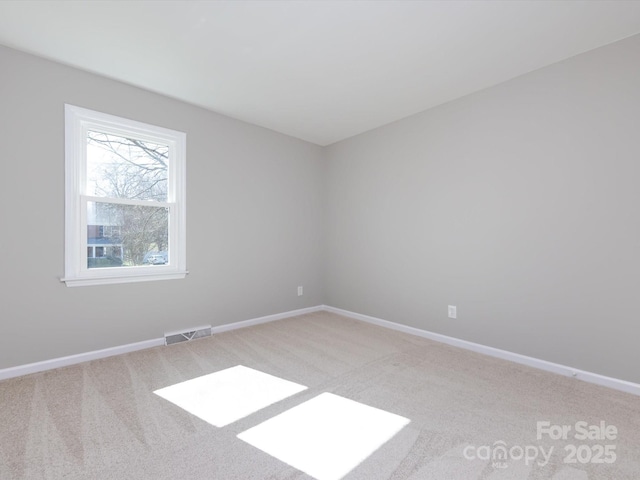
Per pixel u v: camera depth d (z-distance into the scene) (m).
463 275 2.91
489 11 1.82
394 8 1.80
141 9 1.80
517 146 2.55
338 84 2.69
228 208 3.38
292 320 3.83
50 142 2.34
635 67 2.03
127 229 2.76
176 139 2.99
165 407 1.86
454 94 2.87
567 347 2.32
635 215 2.04
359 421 1.73
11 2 1.74
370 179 3.77
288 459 1.44
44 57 2.30
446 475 1.34
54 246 2.38
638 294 2.03
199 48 2.19
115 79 2.61
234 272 3.45
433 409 1.86
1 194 2.17
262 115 3.34
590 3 1.76
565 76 2.31
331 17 1.88
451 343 2.98
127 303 2.73
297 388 2.11
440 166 3.08
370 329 3.48
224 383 2.17
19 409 1.81
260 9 1.81
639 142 2.02
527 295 2.51
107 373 2.31
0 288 2.18
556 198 2.36
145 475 1.33
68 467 1.36
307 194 4.17
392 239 3.52
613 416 1.78
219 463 1.40
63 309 2.42
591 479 1.32
